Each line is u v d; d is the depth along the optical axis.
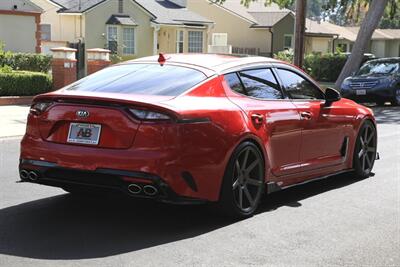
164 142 5.14
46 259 4.64
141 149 5.16
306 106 6.72
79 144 5.41
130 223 5.69
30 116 5.79
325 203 6.58
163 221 5.77
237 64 6.23
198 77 5.81
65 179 5.46
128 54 34.34
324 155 7.05
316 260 4.75
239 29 44.12
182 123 5.20
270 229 5.55
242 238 5.27
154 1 38.19
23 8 26.89
